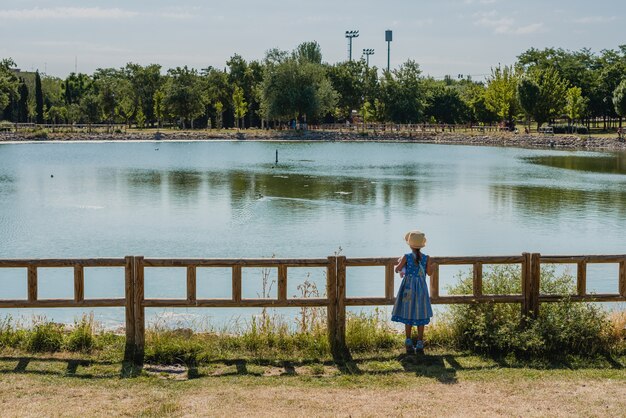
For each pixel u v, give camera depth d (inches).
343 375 330.6
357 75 5236.2
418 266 359.6
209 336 393.4
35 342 366.9
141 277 353.1
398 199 1476.4
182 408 287.0
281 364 348.8
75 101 6063.0
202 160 2667.3
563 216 1242.6
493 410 285.6
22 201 1417.3
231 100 5300.2
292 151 3307.1
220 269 764.6
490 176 2012.8
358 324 385.4
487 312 368.2
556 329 357.7
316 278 735.1
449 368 339.9
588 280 716.7
